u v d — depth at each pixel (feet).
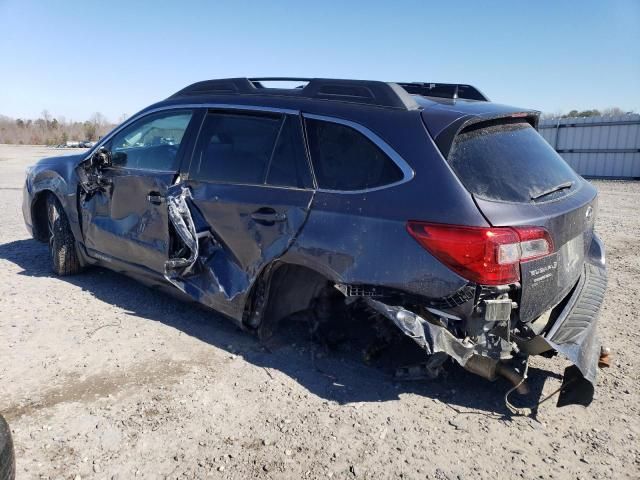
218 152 13.60
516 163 11.02
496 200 10.07
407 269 10.28
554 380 12.34
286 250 11.85
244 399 11.19
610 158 73.72
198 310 15.62
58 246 17.95
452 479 9.09
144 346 13.35
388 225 10.48
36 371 12.03
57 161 18.70
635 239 28.37
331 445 9.83
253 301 12.92
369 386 11.81
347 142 11.53
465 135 10.76
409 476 9.12
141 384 11.62
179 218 13.67
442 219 9.93
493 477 9.19
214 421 10.42
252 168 12.83
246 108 13.37
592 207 12.34
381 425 10.45
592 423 10.80
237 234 12.74
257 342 13.67
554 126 78.74
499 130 11.55
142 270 15.39
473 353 10.07
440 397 11.50
